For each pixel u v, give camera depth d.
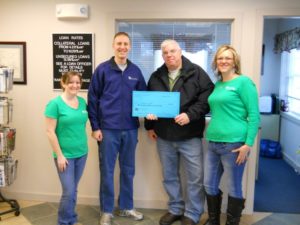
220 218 2.87
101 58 2.93
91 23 2.90
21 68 3.02
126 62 2.63
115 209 3.04
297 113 4.79
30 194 3.21
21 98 3.07
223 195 2.97
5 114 2.75
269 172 4.31
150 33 2.97
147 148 3.01
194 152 2.63
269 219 2.89
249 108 2.29
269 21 5.49
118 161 2.95
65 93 2.38
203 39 2.94
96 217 2.89
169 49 2.48
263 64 5.59
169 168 2.75
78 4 2.85
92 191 3.14
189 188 2.71
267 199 3.35
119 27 2.98
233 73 2.38
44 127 3.09
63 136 2.38
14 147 2.93
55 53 2.96
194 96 2.55
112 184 2.72
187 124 2.56
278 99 5.34
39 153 3.14
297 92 4.86
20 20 2.97
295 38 4.50
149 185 3.07
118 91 2.57
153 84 2.66
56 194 3.18
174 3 2.81
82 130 2.47
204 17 2.80
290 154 4.73
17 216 2.87
